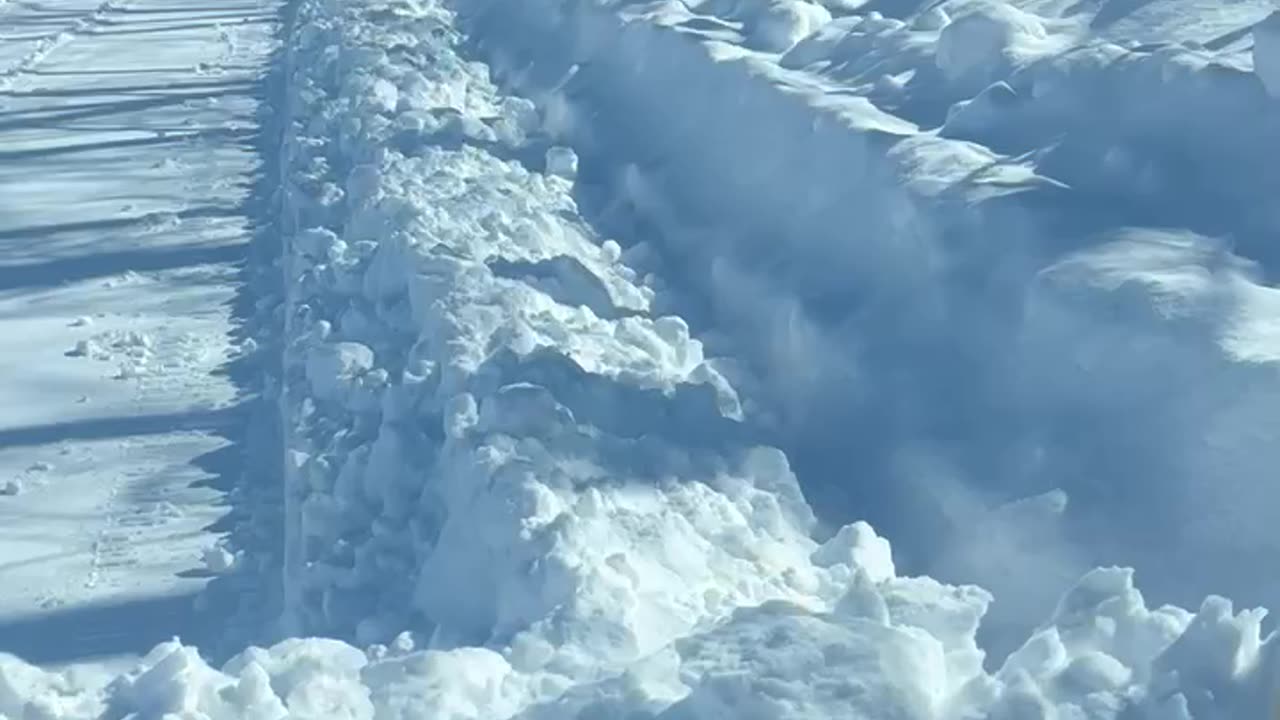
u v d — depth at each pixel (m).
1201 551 6.96
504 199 12.73
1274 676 5.33
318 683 6.17
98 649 8.43
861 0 14.65
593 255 12.09
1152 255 8.29
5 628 8.73
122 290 14.45
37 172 18.83
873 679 5.54
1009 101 10.24
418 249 11.23
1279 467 6.92
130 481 10.47
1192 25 10.77
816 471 8.62
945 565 7.71
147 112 21.75
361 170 13.91
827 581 7.30
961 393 8.45
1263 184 8.63
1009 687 5.46
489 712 6.04
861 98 11.73
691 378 9.28
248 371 12.27
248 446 10.86
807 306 9.60
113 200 17.45
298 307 12.01
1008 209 9.00
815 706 5.46
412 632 7.56
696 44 14.09
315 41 21.80
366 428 9.61
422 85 17.08
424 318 10.59
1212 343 7.47
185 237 15.91
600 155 14.20
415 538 8.29
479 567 7.53
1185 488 7.16
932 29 12.79
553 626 6.59
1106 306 7.94
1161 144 9.20
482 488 7.79
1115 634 5.85
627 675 5.77
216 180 18.02
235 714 6.09
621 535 7.32
